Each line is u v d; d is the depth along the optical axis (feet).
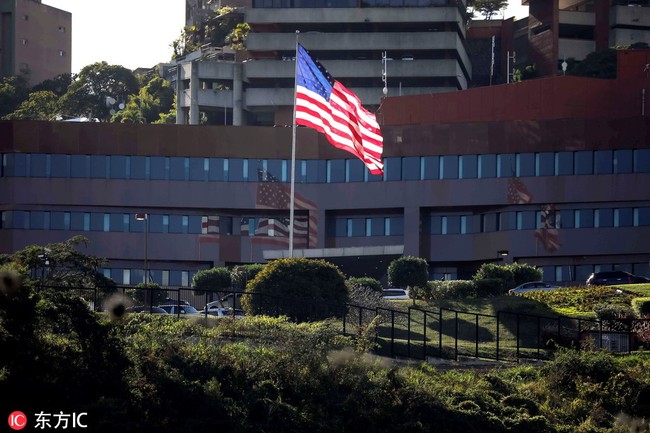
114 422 434.71
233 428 455.22
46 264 625.41
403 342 622.95
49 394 440.04
